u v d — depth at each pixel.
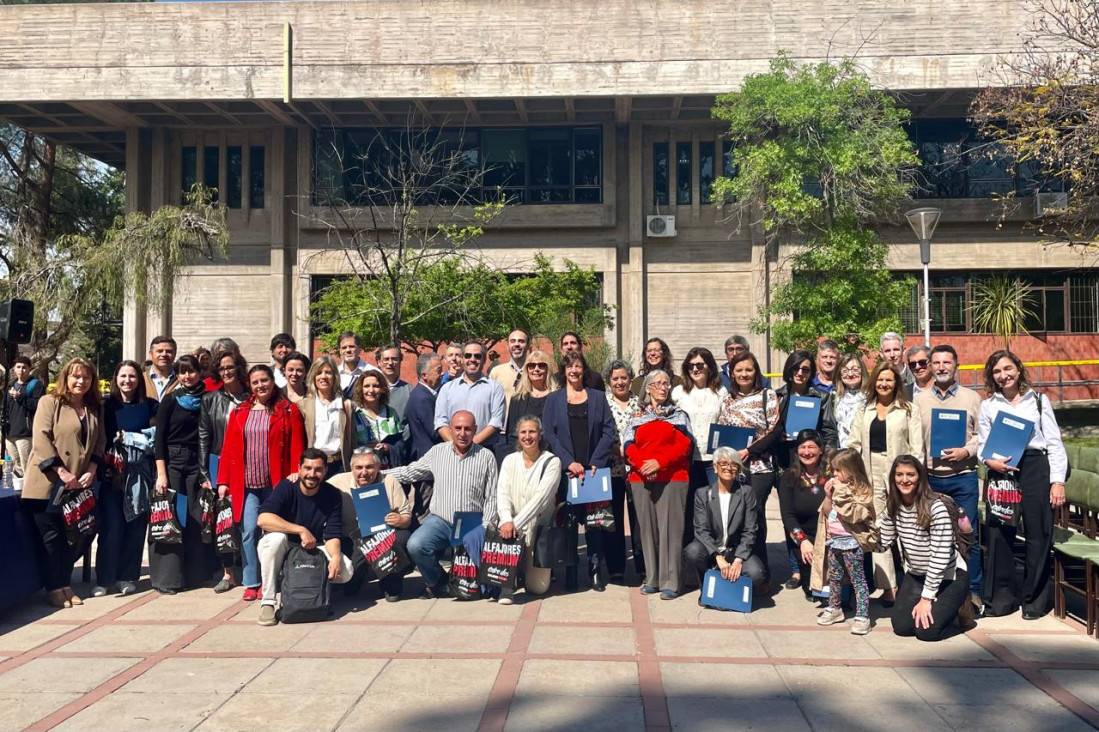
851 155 17.75
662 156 24.80
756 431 7.60
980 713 4.77
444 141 23.30
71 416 7.27
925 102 22.75
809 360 7.73
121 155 28.53
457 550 7.26
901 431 6.95
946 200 23.64
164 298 21.94
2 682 5.34
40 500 7.16
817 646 5.99
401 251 17.84
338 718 4.71
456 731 4.54
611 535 7.87
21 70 22.19
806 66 19.03
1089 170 17.34
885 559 6.85
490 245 24.48
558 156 24.77
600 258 24.39
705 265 24.48
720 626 6.47
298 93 22.12
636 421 7.49
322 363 7.81
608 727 4.59
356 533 7.32
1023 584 6.84
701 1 21.98
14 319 10.94
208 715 4.77
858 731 4.54
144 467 7.70
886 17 21.61
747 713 4.78
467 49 22.16
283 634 6.34
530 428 7.24
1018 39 21.19
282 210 24.39
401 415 8.83
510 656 5.75
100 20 22.19
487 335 19.08
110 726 4.62
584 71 22.03
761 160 18.39
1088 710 4.80
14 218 28.67
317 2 22.17
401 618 6.74
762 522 7.51
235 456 7.43
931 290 24.20
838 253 18.55
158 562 7.64
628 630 6.36
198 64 22.09
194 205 22.72
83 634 6.39
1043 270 24.00
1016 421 6.63
